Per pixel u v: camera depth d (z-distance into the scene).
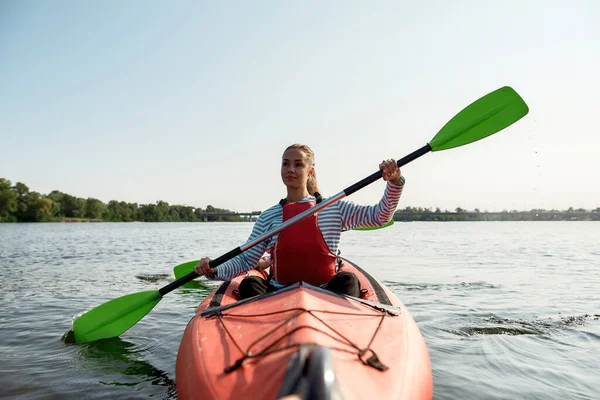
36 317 4.40
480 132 3.23
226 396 1.56
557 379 2.75
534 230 36.75
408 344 2.06
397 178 2.58
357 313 2.19
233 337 1.98
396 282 6.51
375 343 1.93
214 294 2.97
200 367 1.82
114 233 29.61
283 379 1.43
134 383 2.75
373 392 1.56
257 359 1.70
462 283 6.40
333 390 1.20
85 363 3.10
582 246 15.20
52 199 85.81
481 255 11.35
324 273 2.81
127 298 3.48
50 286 6.23
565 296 5.34
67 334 3.81
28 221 77.44
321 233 2.79
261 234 2.93
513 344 3.43
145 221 95.81
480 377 2.79
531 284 6.29
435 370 2.90
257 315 2.11
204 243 17.47
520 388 2.62
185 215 100.81
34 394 2.58
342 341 1.79
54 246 15.25
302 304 1.98
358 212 2.83
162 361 3.15
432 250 13.38
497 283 6.40
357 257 10.83
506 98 3.33
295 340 1.66
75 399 2.52
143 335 3.78
